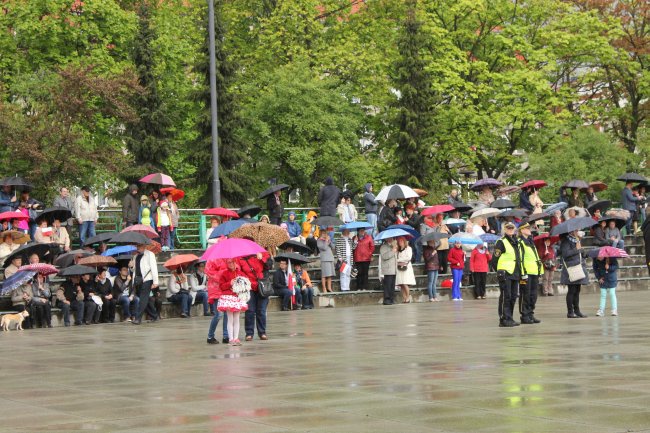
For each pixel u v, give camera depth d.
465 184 68.62
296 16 66.81
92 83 45.91
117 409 14.08
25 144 43.84
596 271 29.58
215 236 33.38
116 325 31.34
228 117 57.38
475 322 28.12
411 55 63.81
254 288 23.81
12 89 50.69
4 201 38.03
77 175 45.97
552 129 67.81
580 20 69.00
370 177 64.38
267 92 63.84
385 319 30.27
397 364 18.42
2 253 35.34
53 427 12.75
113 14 58.59
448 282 40.00
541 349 20.50
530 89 67.31
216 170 43.84
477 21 70.88
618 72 72.25
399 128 63.62
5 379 18.05
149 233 34.00
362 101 67.56
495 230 43.97
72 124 47.38
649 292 42.28
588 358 18.73
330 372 17.55
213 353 21.52
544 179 64.00
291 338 24.56
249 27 72.00
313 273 41.47
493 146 68.50
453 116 66.88
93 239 32.34
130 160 50.66
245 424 12.58
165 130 56.91
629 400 13.67
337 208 44.84
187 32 67.44
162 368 19.00
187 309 34.25
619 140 73.19
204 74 57.47
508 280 26.27
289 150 61.44
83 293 32.22
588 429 11.62
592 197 48.75
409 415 12.87
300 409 13.62
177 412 13.67
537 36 69.94
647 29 73.12
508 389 14.87
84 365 20.03
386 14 72.69
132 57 56.69
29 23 55.50
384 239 38.06
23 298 30.72
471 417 12.58
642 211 51.66
